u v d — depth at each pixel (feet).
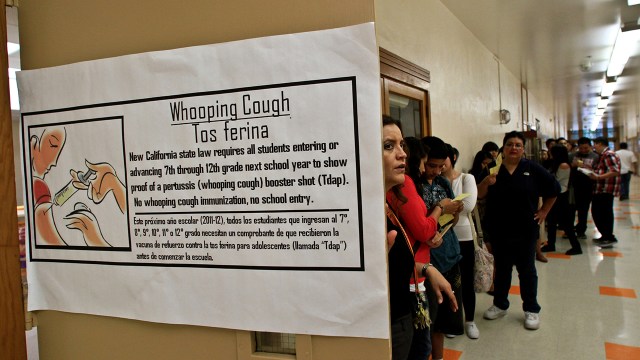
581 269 14.23
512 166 9.62
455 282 6.97
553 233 17.34
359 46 2.64
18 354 3.34
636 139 72.02
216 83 2.93
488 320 10.25
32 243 3.52
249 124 2.86
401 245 4.13
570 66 24.71
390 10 9.04
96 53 3.33
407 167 6.23
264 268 2.86
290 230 2.81
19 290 3.35
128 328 3.32
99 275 3.31
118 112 3.18
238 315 2.93
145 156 3.12
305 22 2.78
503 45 18.94
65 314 3.51
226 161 2.92
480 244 10.13
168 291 3.10
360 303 2.68
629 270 13.74
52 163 3.41
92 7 3.34
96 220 3.29
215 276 2.98
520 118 29.04
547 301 11.26
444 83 12.87
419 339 5.36
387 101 8.64
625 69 27.89
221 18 2.98
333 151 2.70
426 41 11.33
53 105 3.38
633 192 44.88
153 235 3.13
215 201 2.96
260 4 2.88
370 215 2.64
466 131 15.42
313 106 2.72
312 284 2.77
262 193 2.85
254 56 2.84
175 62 3.02
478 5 13.50
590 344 8.53
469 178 8.60
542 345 8.64
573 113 55.62
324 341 2.79
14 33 9.95
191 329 3.15
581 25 16.47
